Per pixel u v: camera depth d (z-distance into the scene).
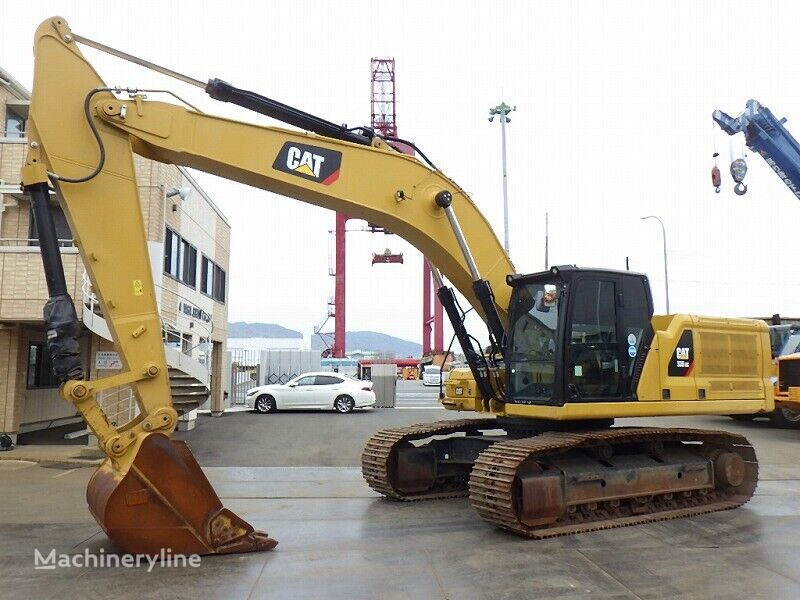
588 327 7.52
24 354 13.61
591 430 7.97
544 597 5.07
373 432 16.34
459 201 7.60
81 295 11.96
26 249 12.47
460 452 9.17
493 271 7.85
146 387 5.76
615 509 7.76
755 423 18.95
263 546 6.26
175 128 6.11
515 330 7.86
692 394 8.12
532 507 6.86
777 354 19.12
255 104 6.61
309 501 8.71
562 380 7.27
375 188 6.98
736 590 5.25
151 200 15.25
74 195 5.72
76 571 5.55
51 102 5.72
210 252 21.47
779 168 19.03
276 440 14.94
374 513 8.00
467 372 8.92
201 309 20.12
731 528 7.31
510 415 7.88
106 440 5.60
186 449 5.86
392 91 62.38
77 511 7.88
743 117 18.62
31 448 12.71
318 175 6.66
